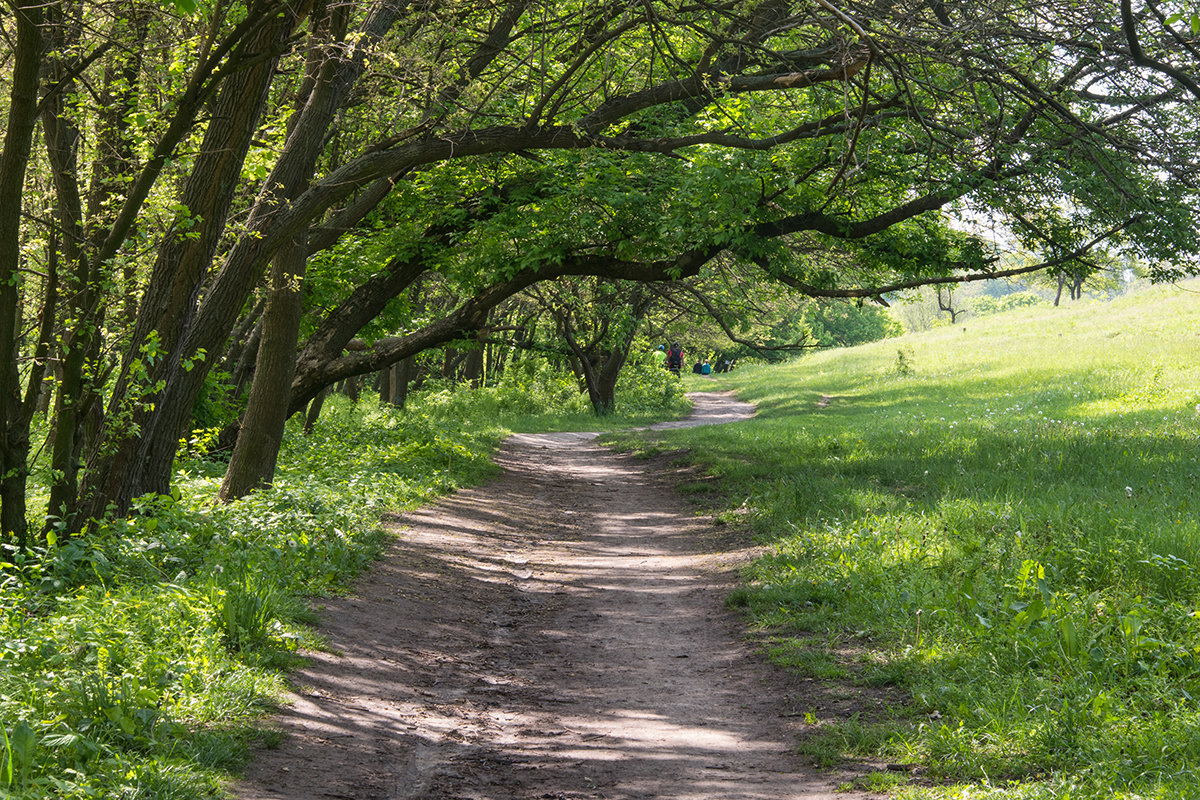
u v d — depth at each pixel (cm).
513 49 1416
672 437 2762
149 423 959
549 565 1219
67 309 887
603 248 1692
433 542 1246
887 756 551
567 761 576
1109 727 523
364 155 1107
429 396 4128
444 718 657
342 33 1120
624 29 1086
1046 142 1384
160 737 511
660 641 878
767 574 1023
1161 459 1331
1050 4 1055
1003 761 507
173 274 948
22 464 852
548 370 4547
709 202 1482
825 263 2012
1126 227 1402
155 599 720
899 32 995
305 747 557
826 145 1495
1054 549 854
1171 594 726
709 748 599
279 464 1712
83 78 1015
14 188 795
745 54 1445
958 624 741
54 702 510
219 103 953
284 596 829
